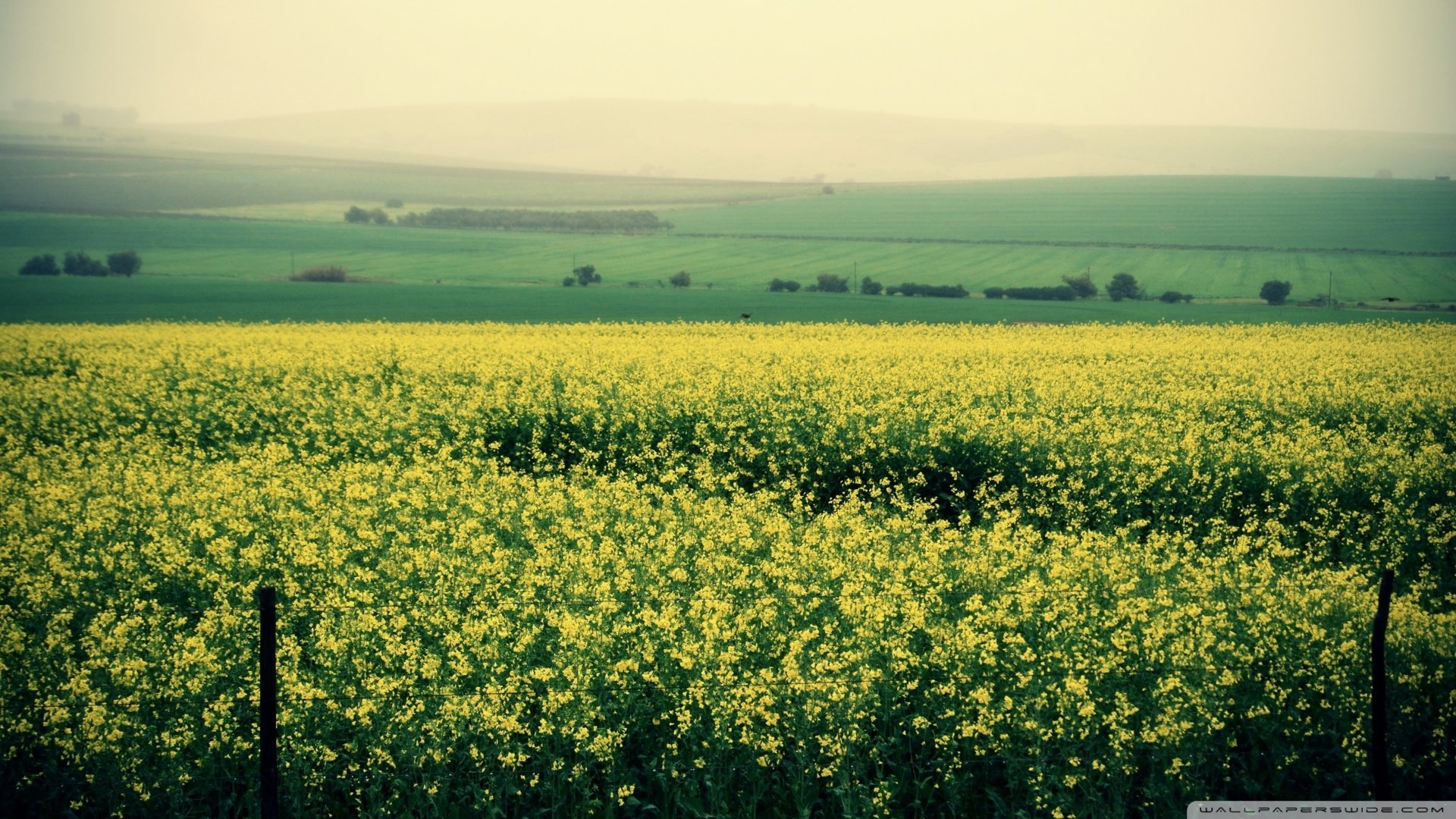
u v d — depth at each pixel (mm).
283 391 26438
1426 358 34531
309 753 9188
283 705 9555
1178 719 9344
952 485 18812
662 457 20234
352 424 22359
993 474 18875
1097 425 21422
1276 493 17703
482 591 12500
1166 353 36312
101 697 9742
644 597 12266
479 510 15461
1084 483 18016
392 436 21844
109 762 9297
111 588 13117
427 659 10227
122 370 30141
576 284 90438
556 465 20938
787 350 35500
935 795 9539
